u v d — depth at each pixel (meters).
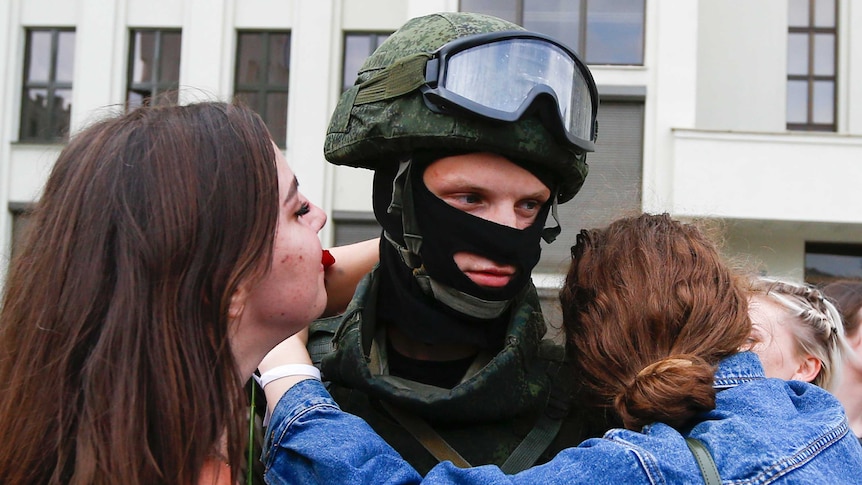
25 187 7.66
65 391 0.69
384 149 1.02
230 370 0.73
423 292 1.06
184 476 0.69
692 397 0.85
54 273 0.71
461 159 0.98
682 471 0.79
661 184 6.57
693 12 6.70
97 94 7.56
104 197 0.70
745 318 0.96
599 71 6.74
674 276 0.97
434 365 1.10
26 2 7.84
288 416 0.95
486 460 1.01
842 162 6.37
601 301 0.98
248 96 7.59
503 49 0.97
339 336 1.07
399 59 1.01
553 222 1.14
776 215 6.38
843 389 1.66
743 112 7.80
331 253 1.26
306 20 7.44
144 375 0.68
